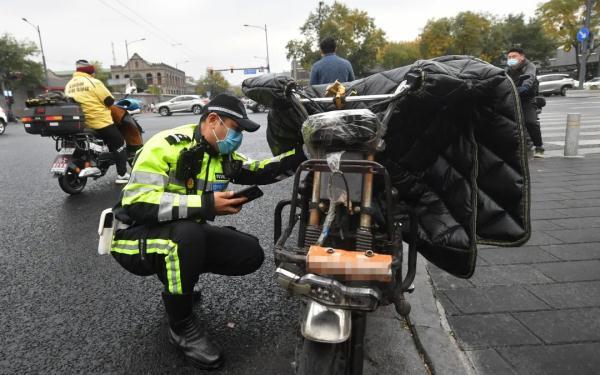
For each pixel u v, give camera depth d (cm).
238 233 256
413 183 212
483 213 205
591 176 588
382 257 150
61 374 217
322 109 219
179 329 227
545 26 4628
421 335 236
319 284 149
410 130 197
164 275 221
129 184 215
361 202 164
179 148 224
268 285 310
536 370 206
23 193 607
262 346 238
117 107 614
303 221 190
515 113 183
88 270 341
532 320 247
